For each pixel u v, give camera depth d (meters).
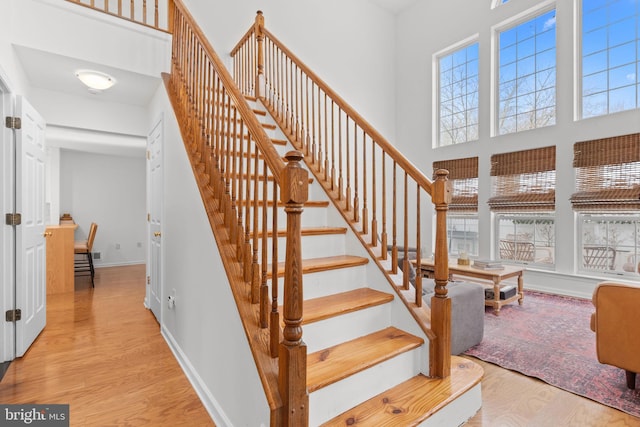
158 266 3.10
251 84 3.95
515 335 2.73
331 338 1.71
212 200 1.87
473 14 5.07
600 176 3.81
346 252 2.41
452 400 1.56
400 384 1.67
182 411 1.76
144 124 3.68
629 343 1.84
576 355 2.36
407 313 1.90
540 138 4.29
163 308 2.82
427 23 5.77
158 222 3.08
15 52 2.42
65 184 6.08
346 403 1.45
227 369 1.57
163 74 2.93
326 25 5.38
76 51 2.54
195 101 2.25
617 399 1.82
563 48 4.08
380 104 6.07
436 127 5.73
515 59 4.66
